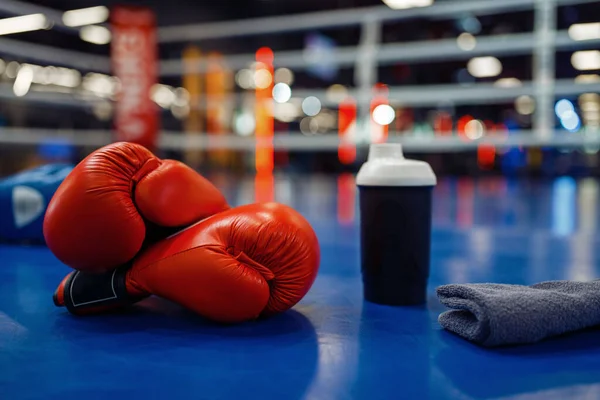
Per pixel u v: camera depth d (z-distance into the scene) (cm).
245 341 52
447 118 357
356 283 77
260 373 44
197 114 339
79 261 57
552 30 233
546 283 59
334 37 393
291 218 59
